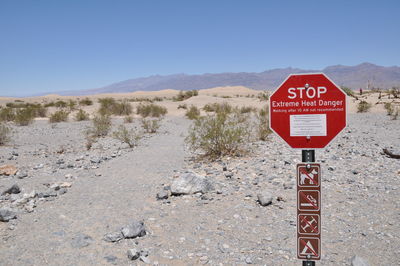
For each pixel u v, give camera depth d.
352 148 12.18
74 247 4.83
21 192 7.55
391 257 4.49
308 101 3.41
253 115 28.67
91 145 15.19
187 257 4.60
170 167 10.09
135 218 5.95
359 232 5.25
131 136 17.11
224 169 9.25
